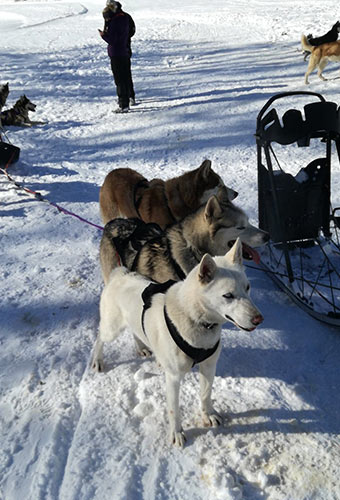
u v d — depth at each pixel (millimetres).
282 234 4223
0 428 2984
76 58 17109
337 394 3201
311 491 2521
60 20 29484
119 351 3701
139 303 3035
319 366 3477
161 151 8234
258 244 3797
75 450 2803
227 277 2570
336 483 2559
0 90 9906
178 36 20688
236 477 2617
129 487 2568
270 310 4172
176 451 2803
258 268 4574
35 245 5441
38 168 7789
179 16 26281
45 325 4031
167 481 2615
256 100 10203
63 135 9383
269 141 4266
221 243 3695
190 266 3615
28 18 31672
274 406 3102
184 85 12336
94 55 17609
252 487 2566
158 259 3682
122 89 10250
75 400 3207
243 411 3078
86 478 2625
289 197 4582
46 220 6012
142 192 4645
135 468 2689
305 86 10867
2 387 3340
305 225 4754
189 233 3619
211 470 2654
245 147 8086
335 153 7441
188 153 8062
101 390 3271
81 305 4293
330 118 4191
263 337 3816
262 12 24312
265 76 12477
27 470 2693
